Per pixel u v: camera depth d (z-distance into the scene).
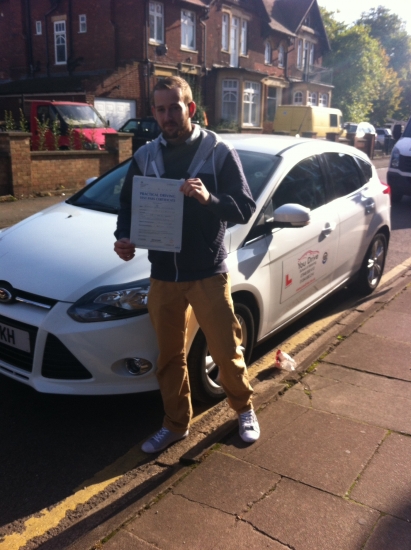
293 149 4.77
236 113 30.23
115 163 13.69
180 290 2.95
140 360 3.38
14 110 24.94
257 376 4.17
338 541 2.47
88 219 4.25
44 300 3.41
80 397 4.01
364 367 4.18
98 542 2.49
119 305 3.31
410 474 2.92
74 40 26.70
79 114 16.19
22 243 3.94
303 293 4.68
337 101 43.94
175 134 2.76
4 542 2.67
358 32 43.19
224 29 30.28
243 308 3.88
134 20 24.80
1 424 3.67
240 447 3.18
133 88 24.61
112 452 3.39
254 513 2.65
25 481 3.12
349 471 2.95
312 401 3.69
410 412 3.54
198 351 3.54
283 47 35.66
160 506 2.71
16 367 3.53
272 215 4.18
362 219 5.50
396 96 53.75
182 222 2.75
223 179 2.80
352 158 5.70
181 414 3.30
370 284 6.09
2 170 11.47
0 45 30.20
